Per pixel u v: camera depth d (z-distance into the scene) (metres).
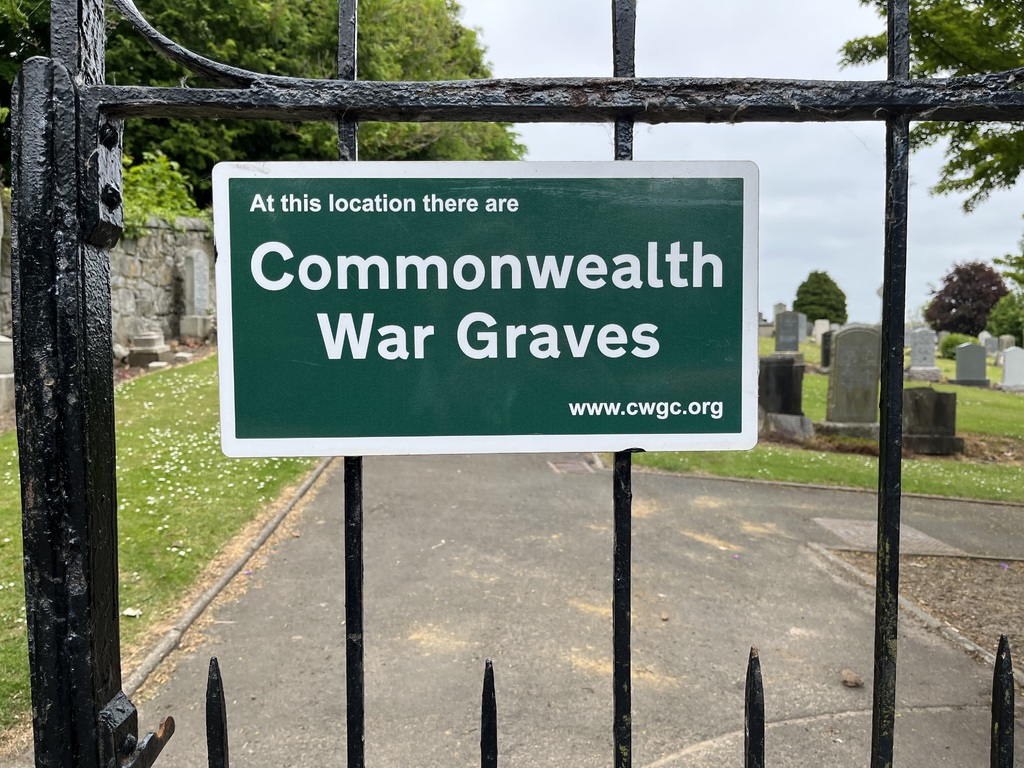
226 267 1.25
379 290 1.26
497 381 1.29
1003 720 1.39
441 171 1.26
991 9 6.06
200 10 15.16
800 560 5.15
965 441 10.84
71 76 1.19
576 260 1.28
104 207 1.23
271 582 4.35
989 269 47.72
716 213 1.29
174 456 6.70
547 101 1.23
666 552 5.20
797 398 10.87
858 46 6.73
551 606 4.14
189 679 3.26
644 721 3.04
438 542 5.16
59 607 1.21
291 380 1.27
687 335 1.30
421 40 18.31
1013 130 6.38
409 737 2.89
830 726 3.04
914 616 4.20
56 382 1.19
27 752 2.66
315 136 18.38
